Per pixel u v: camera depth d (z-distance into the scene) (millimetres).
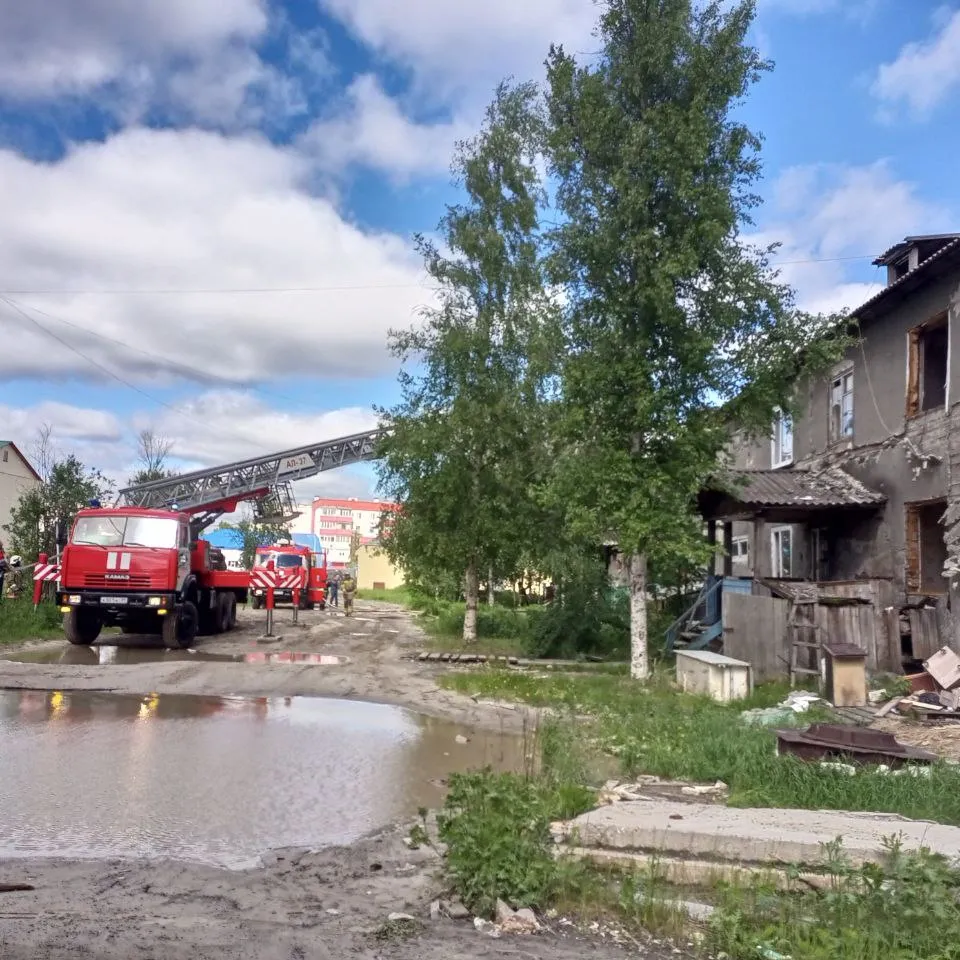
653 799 6582
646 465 13992
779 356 13680
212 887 4777
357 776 7430
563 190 14539
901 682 11688
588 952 4047
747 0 13766
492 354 20625
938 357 14117
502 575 22375
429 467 20281
